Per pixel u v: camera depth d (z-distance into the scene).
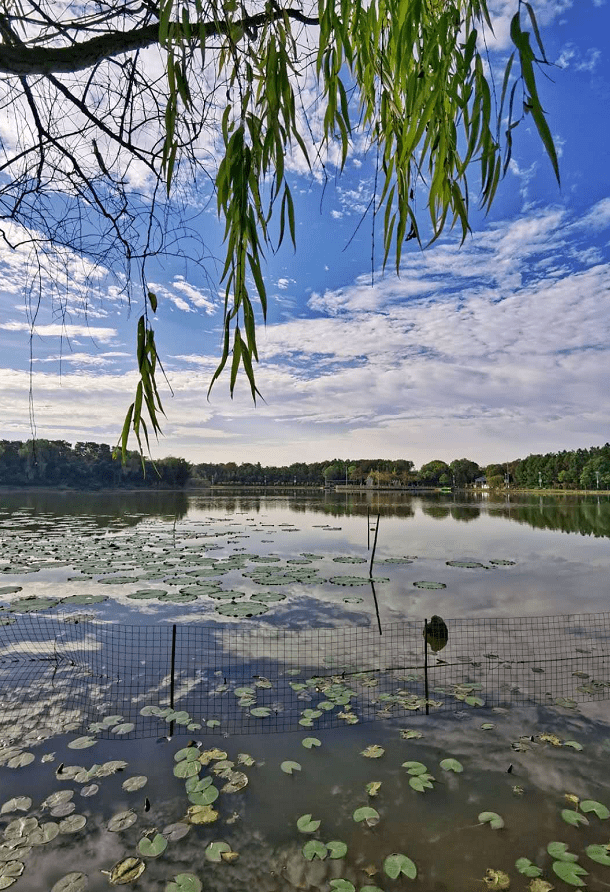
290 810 2.67
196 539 15.33
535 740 3.44
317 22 1.21
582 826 2.54
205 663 4.92
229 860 2.31
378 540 15.99
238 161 1.04
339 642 5.57
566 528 20.84
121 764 3.09
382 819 2.60
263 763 3.14
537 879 2.20
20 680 4.48
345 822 2.57
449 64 1.01
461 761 3.17
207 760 3.15
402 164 1.04
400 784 2.92
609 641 5.68
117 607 7.04
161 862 2.30
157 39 1.15
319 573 9.78
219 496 59.72
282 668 4.80
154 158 1.27
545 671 4.75
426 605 7.28
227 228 1.03
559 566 10.80
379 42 1.17
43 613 6.74
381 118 1.22
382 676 4.61
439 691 4.27
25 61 1.10
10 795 2.78
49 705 3.97
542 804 2.73
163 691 4.26
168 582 8.73
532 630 6.07
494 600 7.61
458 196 1.06
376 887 2.16
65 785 2.88
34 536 15.09
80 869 2.25
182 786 2.88
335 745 3.37
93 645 5.46
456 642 5.64
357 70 1.25
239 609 6.85
